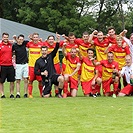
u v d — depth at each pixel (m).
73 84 13.72
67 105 11.08
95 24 44.09
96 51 14.30
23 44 13.47
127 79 13.70
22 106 10.87
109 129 7.84
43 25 45.41
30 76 13.57
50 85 13.37
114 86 13.66
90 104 11.29
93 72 13.88
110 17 51.00
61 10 44.03
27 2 44.69
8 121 8.66
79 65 13.63
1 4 48.44
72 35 14.20
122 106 10.85
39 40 14.16
